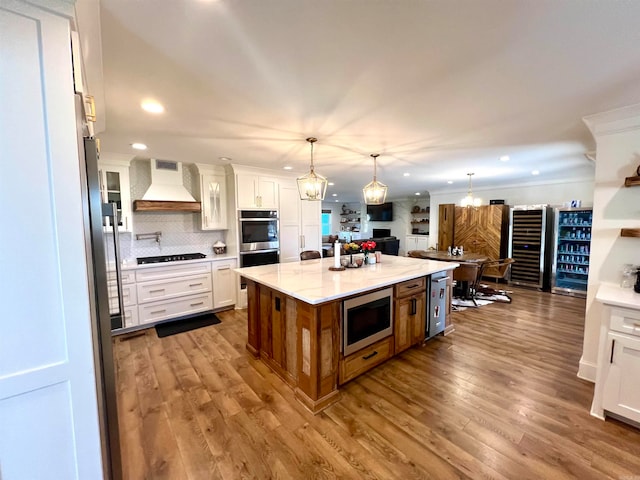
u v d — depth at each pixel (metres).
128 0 1.05
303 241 5.18
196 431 1.86
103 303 1.32
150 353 2.98
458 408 2.07
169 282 3.81
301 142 3.03
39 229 0.92
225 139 2.90
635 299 1.88
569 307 4.43
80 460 1.03
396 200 10.52
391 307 2.71
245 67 1.57
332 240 10.47
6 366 0.89
